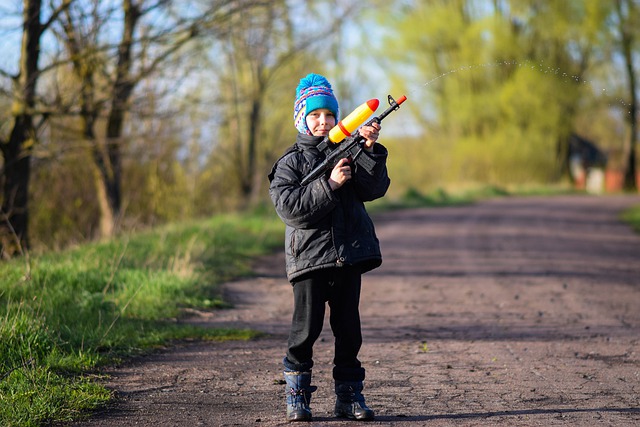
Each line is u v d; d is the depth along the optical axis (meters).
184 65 16.86
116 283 10.12
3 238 13.98
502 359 7.45
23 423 4.98
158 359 7.15
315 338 5.20
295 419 5.22
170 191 21.25
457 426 5.20
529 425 5.24
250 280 12.73
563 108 50.25
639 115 51.03
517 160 49.44
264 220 20.97
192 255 13.48
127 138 16.47
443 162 49.12
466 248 18.22
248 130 27.31
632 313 10.27
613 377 6.75
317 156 5.17
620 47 49.94
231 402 5.80
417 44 48.19
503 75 49.25
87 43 14.87
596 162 79.44
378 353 7.69
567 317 9.90
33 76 13.98
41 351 6.61
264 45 22.22
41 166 17.92
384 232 22.09
